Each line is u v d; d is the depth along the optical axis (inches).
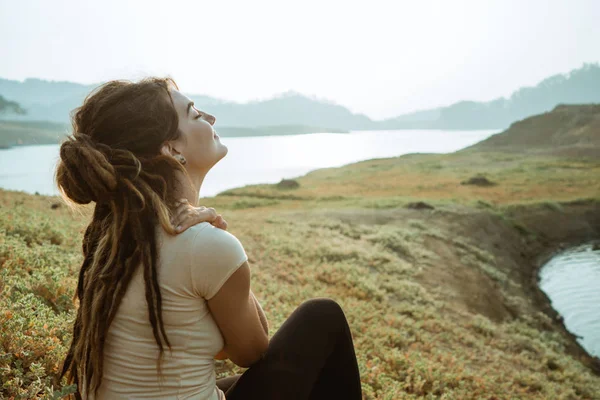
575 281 1032.8
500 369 345.1
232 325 65.6
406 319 382.0
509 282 875.4
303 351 75.5
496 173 2787.9
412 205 1309.1
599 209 1745.8
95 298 62.6
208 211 65.6
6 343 106.6
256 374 73.6
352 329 291.0
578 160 3435.0
